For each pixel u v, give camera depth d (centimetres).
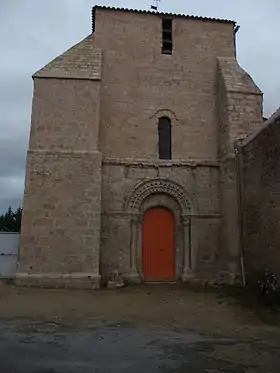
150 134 1706
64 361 570
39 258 1434
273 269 1212
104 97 1706
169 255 1625
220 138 1708
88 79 1602
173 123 1733
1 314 948
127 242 1577
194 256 1598
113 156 1659
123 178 1625
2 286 1393
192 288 1464
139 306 1107
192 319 941
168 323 887
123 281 1521
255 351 641
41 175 1492
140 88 1742
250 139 1444
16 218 4322
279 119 1198
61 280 1420
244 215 1481
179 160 1677
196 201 1644
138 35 1795
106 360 579
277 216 1197
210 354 619
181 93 1767
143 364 559
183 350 643
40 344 670
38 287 1397
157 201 1652
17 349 636
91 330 793
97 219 1479
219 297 1276
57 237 1453
